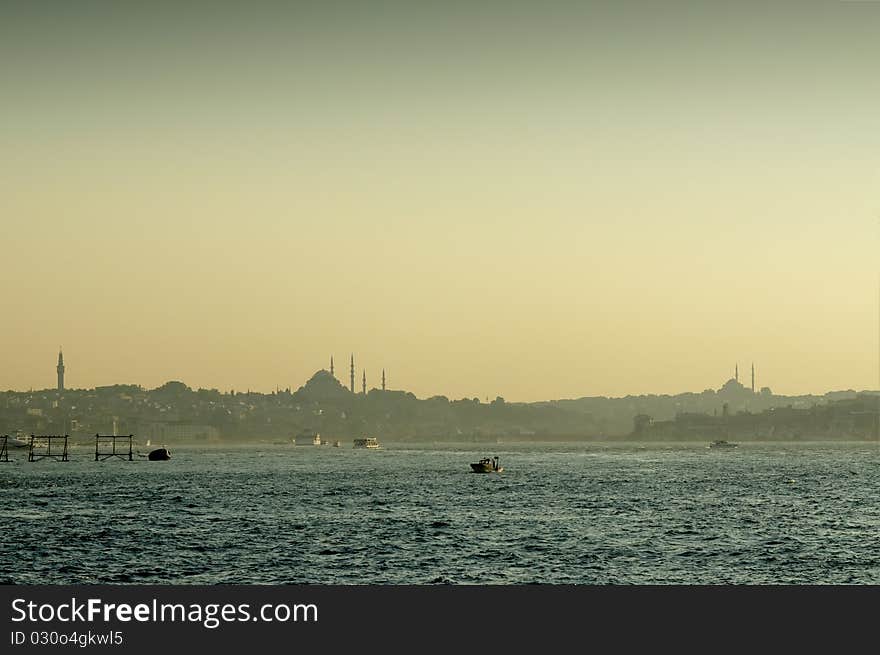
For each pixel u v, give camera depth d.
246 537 158.00
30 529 169.62
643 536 157.75
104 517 189.25
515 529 166.62
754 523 176.12
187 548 146.75
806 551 142.50
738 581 121.19
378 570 129.00
